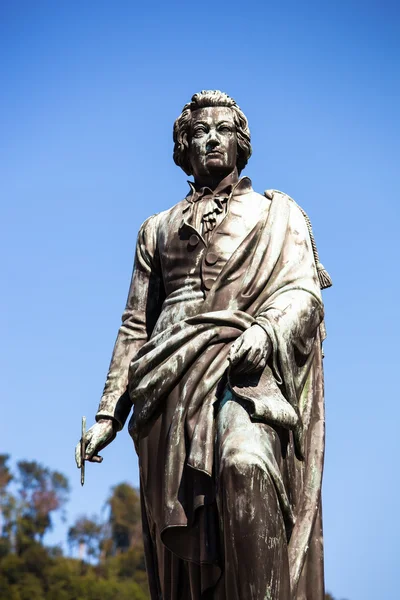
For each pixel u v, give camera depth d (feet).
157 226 18.79
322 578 17.11
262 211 18.12
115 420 17.92
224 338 16.94
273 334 16.53
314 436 17.65
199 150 18.54
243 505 15.30
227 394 16.51
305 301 17.22
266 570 15.24
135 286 18.75
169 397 16.88
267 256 17.56
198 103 18.80
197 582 16.40
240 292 17.26
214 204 18.15
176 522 16.16
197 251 17.76
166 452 16.56
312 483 17.35
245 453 15.55
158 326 17.61
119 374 18.25
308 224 18.76
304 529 16.98
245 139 18.93
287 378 16.61
